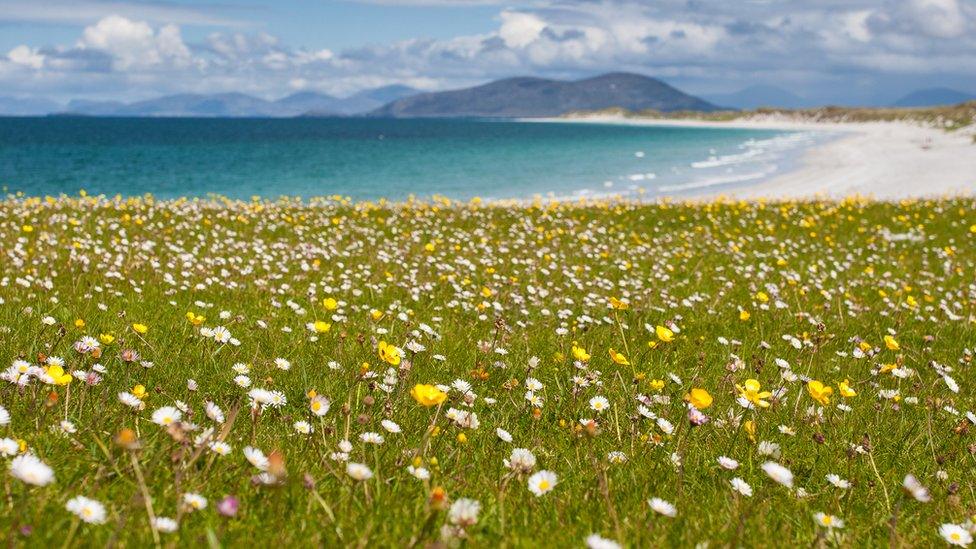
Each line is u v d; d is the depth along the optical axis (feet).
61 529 8.96
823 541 11.14
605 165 242.99
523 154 307.58
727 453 15.46
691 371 22.91
